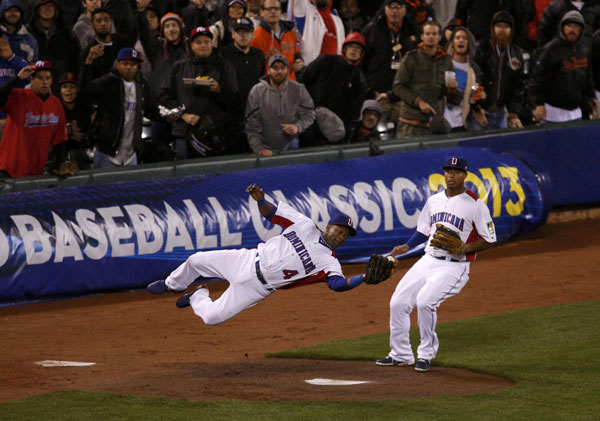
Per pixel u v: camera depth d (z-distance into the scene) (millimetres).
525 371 30828
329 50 61875
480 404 26188
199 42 50594
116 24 56000
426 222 33031
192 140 51625
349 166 54594
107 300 46656
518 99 63562
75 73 54469
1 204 45562
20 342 37906
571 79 64312
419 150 57188
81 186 48188
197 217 49250
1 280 44469
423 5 66812
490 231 31750
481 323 39125
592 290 45719
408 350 32531
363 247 52875
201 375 30953
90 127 50000
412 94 57438
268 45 56812
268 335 38719
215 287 49188
